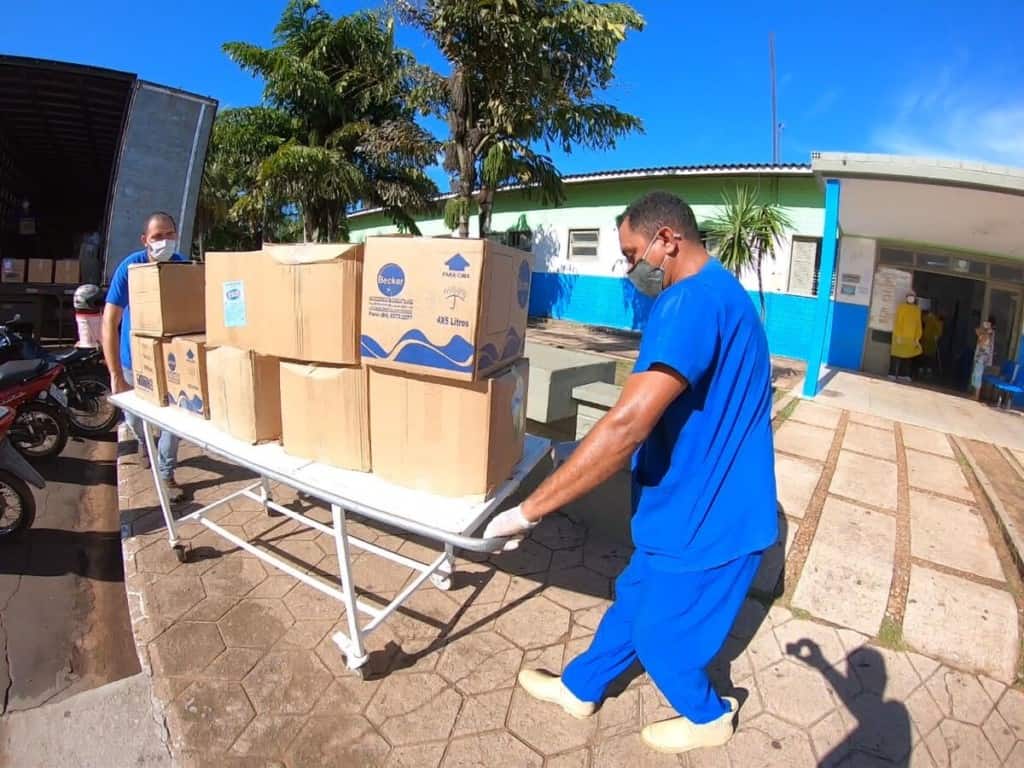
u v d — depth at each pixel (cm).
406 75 1080
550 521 353
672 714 212
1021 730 214
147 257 337
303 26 1188
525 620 262
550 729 204
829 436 572
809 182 1044
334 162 1087
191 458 429
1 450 315
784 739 204
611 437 147
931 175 540
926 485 450
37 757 189
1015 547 338
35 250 960
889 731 210
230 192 1716
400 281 175
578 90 877
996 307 952
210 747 193
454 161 862
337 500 183
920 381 999
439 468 183
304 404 201
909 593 296
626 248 175
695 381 147
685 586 167
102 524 362
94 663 246
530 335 1183
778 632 262
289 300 196
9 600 283
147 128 602
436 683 223
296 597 270
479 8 730
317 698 213
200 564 294
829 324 1058
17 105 739
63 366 455
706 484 163
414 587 241
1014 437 625
